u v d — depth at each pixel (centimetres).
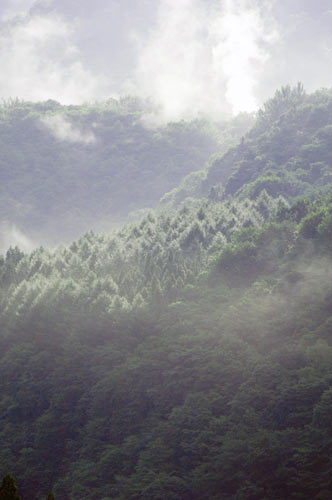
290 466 7219
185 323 11269
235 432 8075
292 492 6931
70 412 10738
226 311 11369
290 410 8169
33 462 10019
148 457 8481
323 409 7469
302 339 9500
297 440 7438
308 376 8562
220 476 7494
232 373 9456
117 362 11050
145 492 7669
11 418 11300
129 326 11850
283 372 8875
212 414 8919
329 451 7062
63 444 10338
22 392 11356
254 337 10444
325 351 8900
